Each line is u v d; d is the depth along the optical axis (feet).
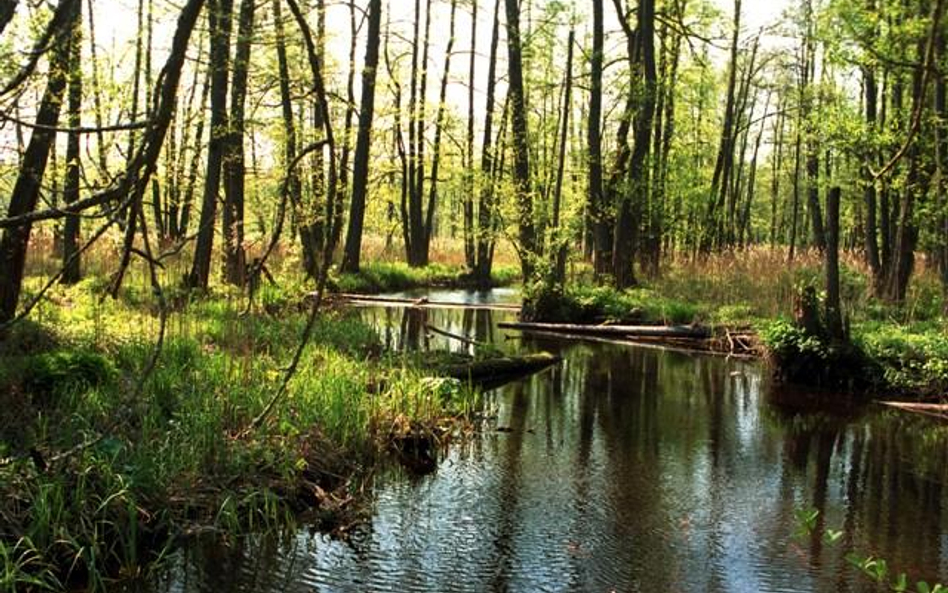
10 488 16.99
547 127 103.30
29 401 20.44
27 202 27.45
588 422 31.22
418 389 29.19
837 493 23.77
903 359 38.04
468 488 23.25
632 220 69.05
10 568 15.21
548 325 55.88
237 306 40.34
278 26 44.73
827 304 39.88
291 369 15.70
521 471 24.93
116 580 16.60
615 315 57.11
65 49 27.27
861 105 65.16
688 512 21.86
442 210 167.22
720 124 114.83
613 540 19.79
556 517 21.20
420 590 16.83
